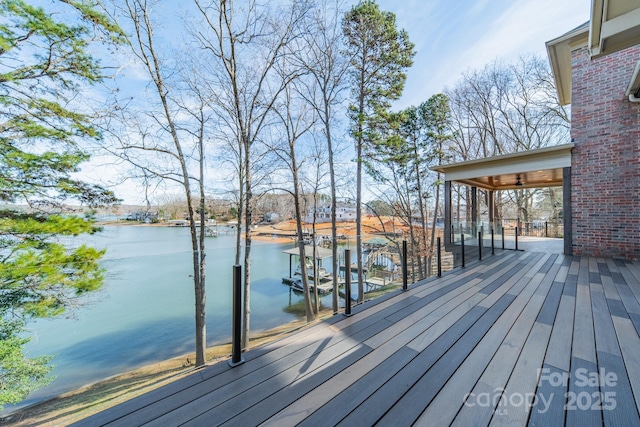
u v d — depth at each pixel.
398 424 1.21
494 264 5.05
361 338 2.11
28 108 5.55
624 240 5.36
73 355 7.41
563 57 6.75
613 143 5.48
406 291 3.36
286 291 14.51
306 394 1.43
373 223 20.05
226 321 9.84
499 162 7.00
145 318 9.12
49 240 5.33
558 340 2.03
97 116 6.46
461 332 2.20
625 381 1.51
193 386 1.50
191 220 8.11
